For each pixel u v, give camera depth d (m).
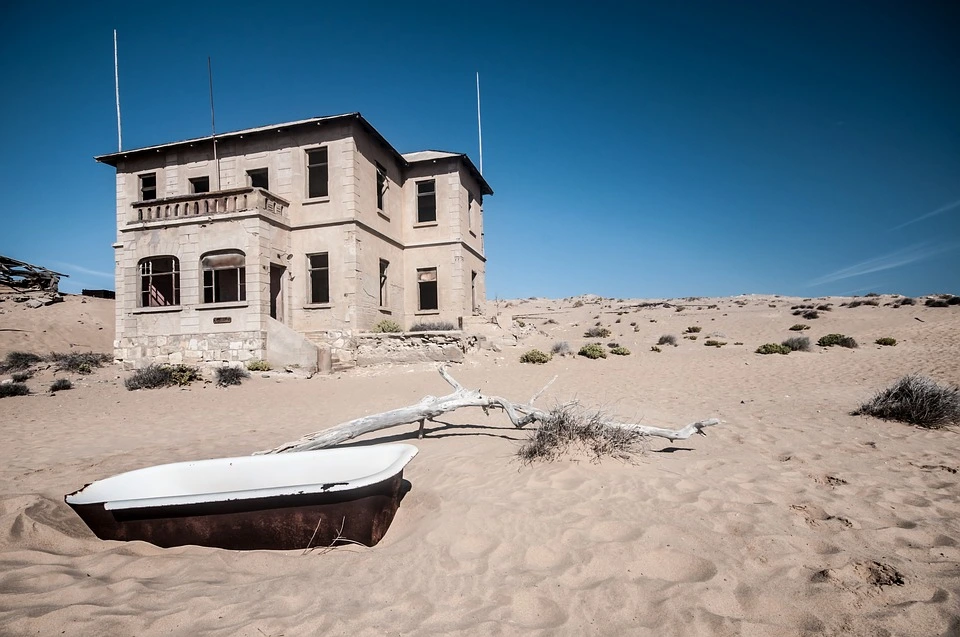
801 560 3.45
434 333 18.92
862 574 3.27
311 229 19.98
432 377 16.16
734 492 4.76
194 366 17.75
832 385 12.09
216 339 18.36
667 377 14.46
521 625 2.87
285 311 19.72
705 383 13.12
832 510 4.30
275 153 20.44
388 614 3.01
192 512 4.00
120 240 21.50
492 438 7.52
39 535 4.21
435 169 23.89
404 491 5.25
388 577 3.48
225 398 13.47
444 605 3.10
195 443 8.28
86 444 8.34
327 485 3.79
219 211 19.00
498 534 4.02
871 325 27.84
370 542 4.04
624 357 20.52
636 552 3.62
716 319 35.22
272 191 20.44
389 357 18.92
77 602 3.19
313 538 3.97
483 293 28.23
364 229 20.23
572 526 4.07
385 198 22.45
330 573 3.56
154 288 21.12
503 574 3.45
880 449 6.29
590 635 2.75
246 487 4.88
